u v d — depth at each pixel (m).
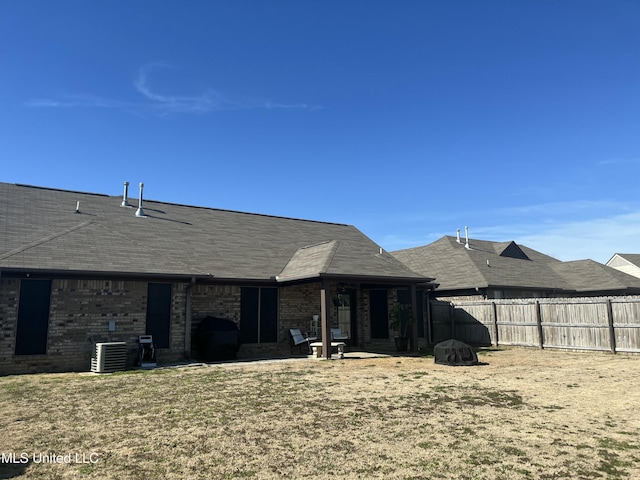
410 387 9.22
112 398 8.16
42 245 12.44
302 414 6.95
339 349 14.74
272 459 4.97
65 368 11.91
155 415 6.90
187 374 11.00
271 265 16.72
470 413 7.00
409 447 5.36
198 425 6.33
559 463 4.82
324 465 4.79
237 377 10.52
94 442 5.59
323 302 14.45
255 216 21.45
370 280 15.32
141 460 4.96
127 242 14.31
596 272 28.00
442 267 25.06
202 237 17.31
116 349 11.73
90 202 17.08
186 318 13.92
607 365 12.45
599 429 6.10
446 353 12.75
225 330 14.30
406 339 16.75
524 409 7.26
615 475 4.49
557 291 25.36
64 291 12.20
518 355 15.17
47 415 6.93
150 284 13.50
